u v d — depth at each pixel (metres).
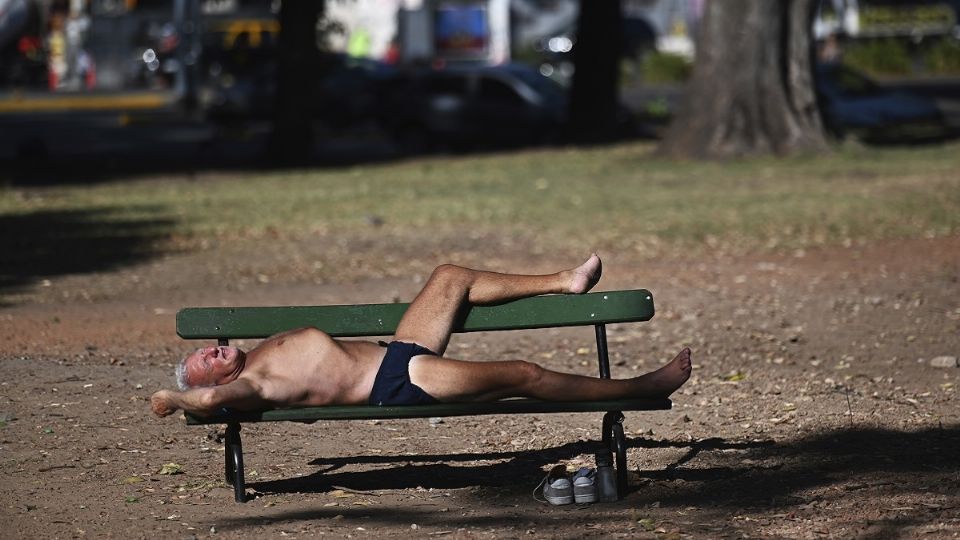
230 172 74.56
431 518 18.00
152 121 110.62
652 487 19.38
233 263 43.03
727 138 72.75
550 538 16.97
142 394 25.86
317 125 108.88
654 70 152.25
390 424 23.98
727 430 22.98
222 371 17.95
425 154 87.19
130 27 147.38
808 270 40.62
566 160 76.25
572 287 19.52
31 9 155.38
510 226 50.84
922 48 154.88
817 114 73.25
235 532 17.39
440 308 19.06
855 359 28.86
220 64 117.69
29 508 18.59
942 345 30.00
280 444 22.48
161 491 19.47
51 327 32.41
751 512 17.94
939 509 17.77
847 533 16.89
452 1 147.00
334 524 17.73
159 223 52.38
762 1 72.00
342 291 37.78
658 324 33.19
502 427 23.69
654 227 49.50
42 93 141.12
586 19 88.06
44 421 23.69
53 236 49.00
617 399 18.17
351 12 171.50
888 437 22.02
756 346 30.47
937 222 49.00
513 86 89.81
